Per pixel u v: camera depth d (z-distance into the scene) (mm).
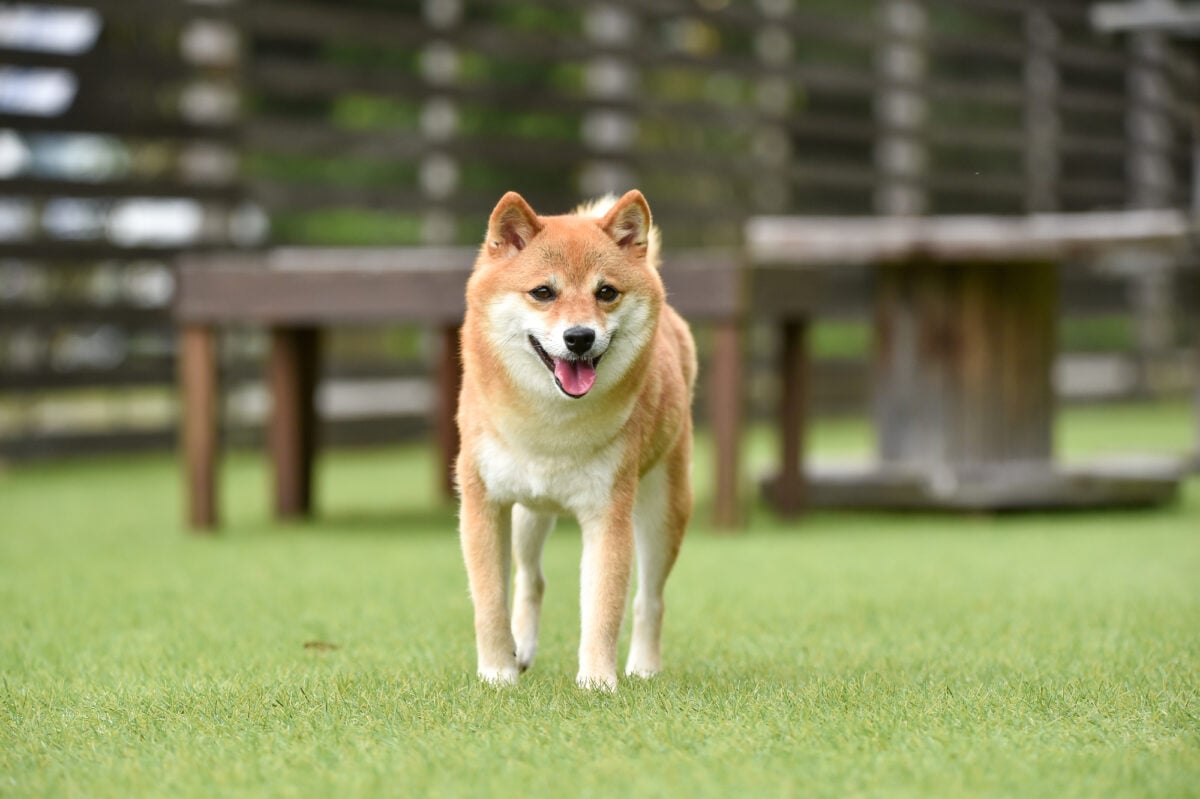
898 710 4273
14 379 12008
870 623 6051
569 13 22594
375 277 8805
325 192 13922
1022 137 19672
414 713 4254
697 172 16578
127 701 4512
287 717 4223
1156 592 6855
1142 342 21703
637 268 4910
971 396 10180
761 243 10320
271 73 13344
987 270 10125
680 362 5371
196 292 9031
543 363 4719
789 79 17141
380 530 9414
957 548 8508
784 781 3516
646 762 3699
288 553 8219
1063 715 4242
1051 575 7453
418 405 16047
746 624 6023
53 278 14594
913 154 18922
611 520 4789
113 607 6410
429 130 14969
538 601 5371
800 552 8281
